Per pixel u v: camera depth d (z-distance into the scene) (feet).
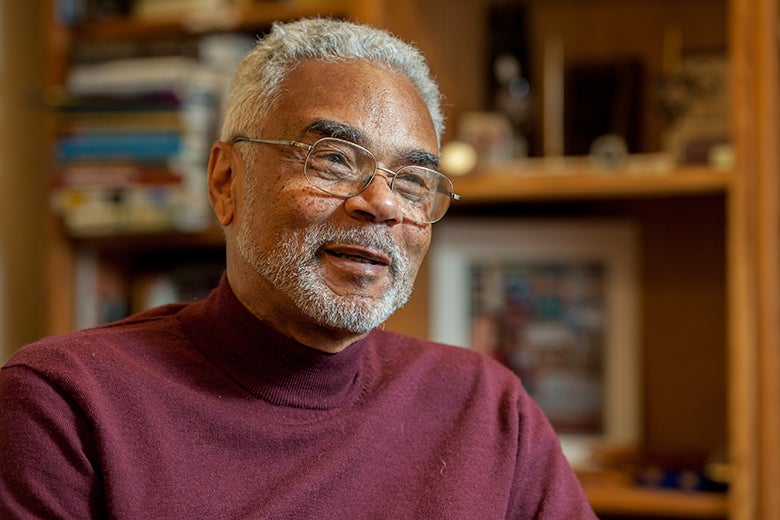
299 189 3.24
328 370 3.47
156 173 5.76
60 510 2.98
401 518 3.43
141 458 3.11
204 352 3.49
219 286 3.66
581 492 3.95
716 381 6.44
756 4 5.13
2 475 2.97
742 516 5.08
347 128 3.28
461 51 6.65
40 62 6.84
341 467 3.40
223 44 6.00
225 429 3.28
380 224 3.28
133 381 3.23
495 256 6.69
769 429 5.04
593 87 6.61
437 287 6.73
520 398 4.01
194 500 3.12
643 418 6.54
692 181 5.33
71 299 6.08
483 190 5.69
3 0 6.56
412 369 3.89
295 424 3.41
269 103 3.40
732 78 5.17
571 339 6.57
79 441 3.05
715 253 6.46
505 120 6.44
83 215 5.84
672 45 6.59
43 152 6.79
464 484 3.56
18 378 3.10
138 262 6.86
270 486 3.27
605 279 6.54
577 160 6.52
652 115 6.61
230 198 3.59
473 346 6.70
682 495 5.33
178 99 5.70
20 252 6.61
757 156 5.13
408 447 3.65
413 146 3.39
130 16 6.19
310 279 3.23
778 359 5.06
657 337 6.55
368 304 3.28
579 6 6.81
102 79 5.82
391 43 3.53
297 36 3.45
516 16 6.77
